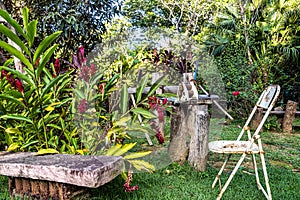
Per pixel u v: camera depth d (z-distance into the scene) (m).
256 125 6.12
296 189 2.95
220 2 9.30
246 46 7.77
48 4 4.63
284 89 8.09
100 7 4.86
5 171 2.39
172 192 2.75
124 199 2.57
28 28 2.28
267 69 7.20
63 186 2.26
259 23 7.93
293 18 7.90
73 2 4.67
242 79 6.79
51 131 2.84
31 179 2.41
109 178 2.25
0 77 3.03
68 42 4.80
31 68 2.45
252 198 2.66
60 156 2.54
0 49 3.88
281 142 5.19
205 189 2.84
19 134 2.85
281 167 3.80
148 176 3.12
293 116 6.14
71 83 3.21
